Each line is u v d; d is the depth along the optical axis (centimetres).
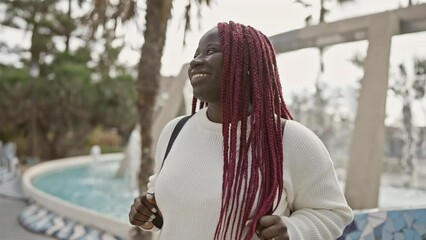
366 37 636
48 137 2128
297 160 126
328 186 126
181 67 924
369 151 537
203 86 133
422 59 820
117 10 450
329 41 693
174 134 148
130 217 152
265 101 129
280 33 742
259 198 119
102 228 570
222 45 132
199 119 142
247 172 122
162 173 137
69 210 643
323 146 132
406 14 595
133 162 1261
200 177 128
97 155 1786
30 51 2314
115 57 2030
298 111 1156
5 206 852
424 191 941
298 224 119
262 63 132
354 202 523
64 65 2064
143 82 425
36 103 2003
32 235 622
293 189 127
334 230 124
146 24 426
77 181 1233
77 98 2006
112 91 2144
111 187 1120
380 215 254
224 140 126
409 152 950
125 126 2294
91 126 2227
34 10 2305
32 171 1253
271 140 124
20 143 2092
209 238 124
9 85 1977
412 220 247
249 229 115
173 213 131
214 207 123
